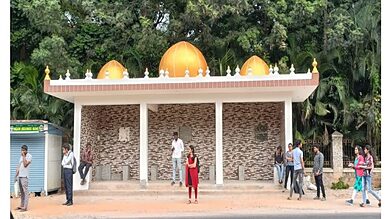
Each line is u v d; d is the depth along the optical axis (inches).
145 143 717.9
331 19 911.0
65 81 698.8
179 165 716.0
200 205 573.6
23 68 887.7
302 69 922.7
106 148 822.5
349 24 892.0
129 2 939.3
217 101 720.3
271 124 813.2
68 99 768.3
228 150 814.5
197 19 861.2
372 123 839.1
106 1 922.7
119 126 825.5
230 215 499.8
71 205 588.4
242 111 821.2
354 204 578.2
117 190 684.1
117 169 815.7
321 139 852.6
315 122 889.5
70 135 842.2
